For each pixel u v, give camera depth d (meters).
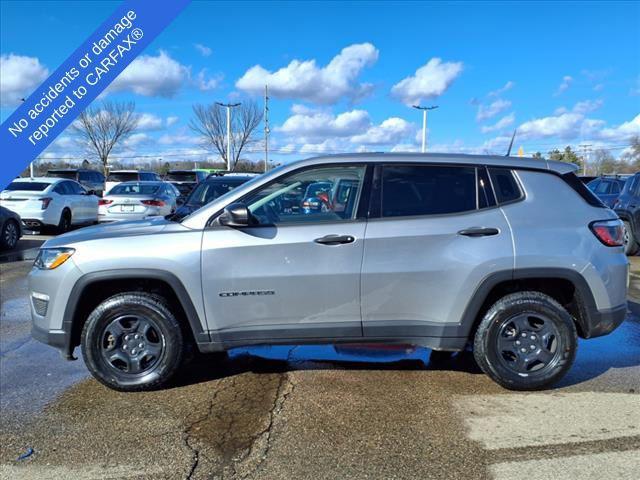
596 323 3.81
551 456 2.99
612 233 3.86
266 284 3.70
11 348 4.94
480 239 3.71
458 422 3.40
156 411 3.61
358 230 3.71
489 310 3.81
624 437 3.19
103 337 3.83
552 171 3.91
